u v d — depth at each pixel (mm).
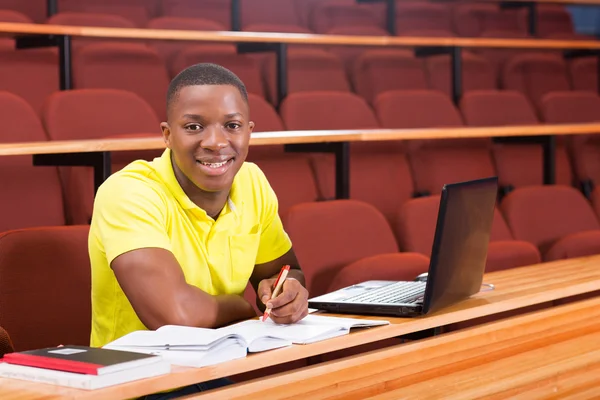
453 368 1399
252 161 2771
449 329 2061
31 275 1679
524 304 1539
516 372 1502
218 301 1410
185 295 1358
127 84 3176
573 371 1607
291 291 1302
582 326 1627
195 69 1417
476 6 4781
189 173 1427
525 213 2785
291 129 3072
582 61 4578
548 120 3867
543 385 1547
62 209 2355
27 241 1687
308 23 4309
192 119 1390
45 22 3297
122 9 3738
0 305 1645
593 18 5867
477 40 3871
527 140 3256
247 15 4137
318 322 1312
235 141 1413
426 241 2502
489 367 1459
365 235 2332
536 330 1539
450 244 1368
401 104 3424
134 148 2123
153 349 1134
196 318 1352
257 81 3521
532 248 2506
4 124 2412
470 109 3641
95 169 2107
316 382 1210
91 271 1592
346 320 1326
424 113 3461
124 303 1483
